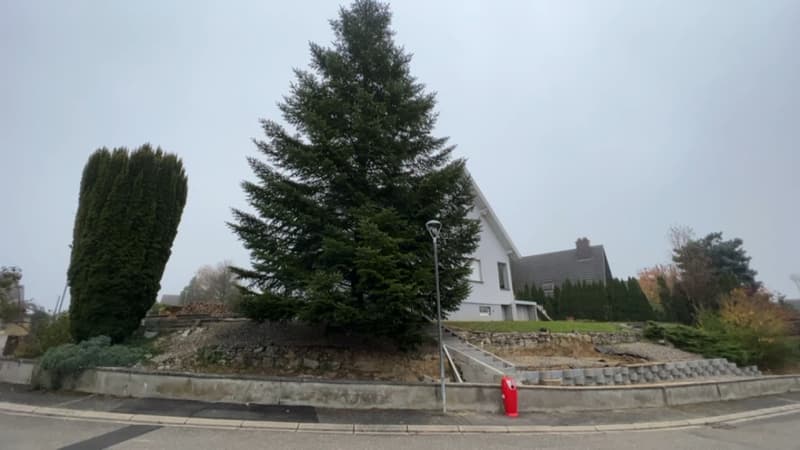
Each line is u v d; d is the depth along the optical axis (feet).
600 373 44.65
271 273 40.42
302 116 42.39
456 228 45.11
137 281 41.57
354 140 44.14
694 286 108.78
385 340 45.65
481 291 79.36
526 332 57.57
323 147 41.73
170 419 27.22
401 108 45.01
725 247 136.46
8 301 70.90
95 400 31.09
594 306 104.53
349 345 44.47
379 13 48.47
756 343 65.16
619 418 34.32
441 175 42.75
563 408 35.40
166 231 44.80
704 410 39.22
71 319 40.70
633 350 59.06
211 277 185.88
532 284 120.57
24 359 38.83
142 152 44.09
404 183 44.16
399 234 40.40
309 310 36.27
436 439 26.37
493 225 87.56
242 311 38.70
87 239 41.04
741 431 32.22
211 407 29.89
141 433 24.54
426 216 43.65
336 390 32.04
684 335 64.13
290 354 42.27
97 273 40.29
